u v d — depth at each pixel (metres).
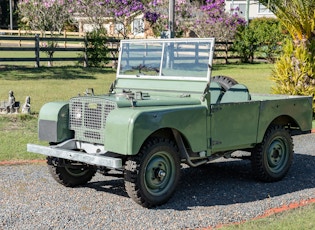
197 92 6.27
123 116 5.51
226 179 7.26
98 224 5.31
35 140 9.14
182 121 5.91
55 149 6.00
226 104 6.39
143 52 6.80
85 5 24.20
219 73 22.22
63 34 32.47
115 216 5.57
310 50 12.47
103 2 23.80
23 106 11.54
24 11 26.39
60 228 5.19
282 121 7.57
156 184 5.86
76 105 6.12
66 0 25.25
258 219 5.41
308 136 10.58
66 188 6.64
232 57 28.27
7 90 14.99
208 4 28.50
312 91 12.35
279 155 7.23
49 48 21.81
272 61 28.50
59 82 17.31
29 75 18.91
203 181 7.14
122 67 7.02
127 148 5.45
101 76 19.53
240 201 6.18
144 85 6.75
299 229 5.05
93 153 5.91
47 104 6.38
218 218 5.51
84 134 6.06
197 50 6.33
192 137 6.05
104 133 5.82
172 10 12.94
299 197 6.35
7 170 7.41
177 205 5.98
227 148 6.52
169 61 6.57
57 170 6.53
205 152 6.24
